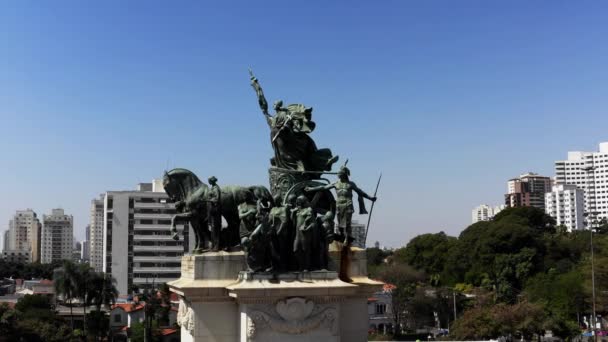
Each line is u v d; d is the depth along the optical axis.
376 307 98.12
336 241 26.23
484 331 72.50
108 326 90.50
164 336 84.88
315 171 28.05
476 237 111.81
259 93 29.73
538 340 74.69
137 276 134.25
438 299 95.62
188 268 25.83
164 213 137.00
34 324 72.56
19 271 182.88
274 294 22.98
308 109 28.52
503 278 99.62
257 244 23.61
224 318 24.36
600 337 75.69
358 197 27.28
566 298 80.38
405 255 125.06
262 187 26.48
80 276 86.75
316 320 23.36
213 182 26.08
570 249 107.44
